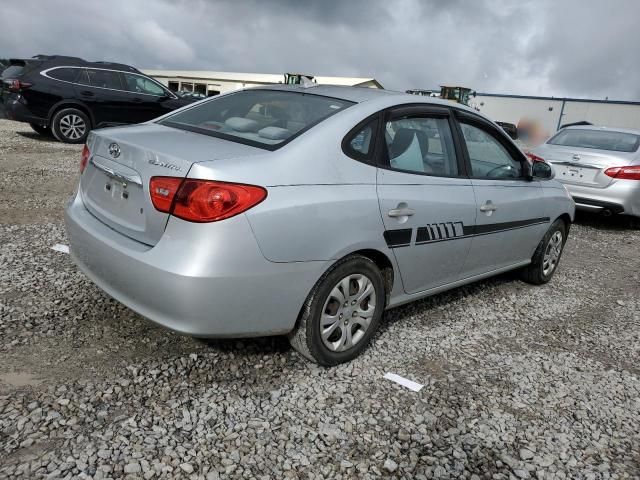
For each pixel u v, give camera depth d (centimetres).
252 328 277
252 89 388
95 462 225
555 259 533
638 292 540
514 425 286
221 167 258
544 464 258
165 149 275
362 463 245
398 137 343
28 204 621
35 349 304
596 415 304
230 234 253
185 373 297
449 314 427
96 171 318
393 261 333
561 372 350
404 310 422
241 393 286
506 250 448
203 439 248
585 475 253
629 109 3766
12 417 246
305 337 300
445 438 269
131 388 278
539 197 471
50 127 1159
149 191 267
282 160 279
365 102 337
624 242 764
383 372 324
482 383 325
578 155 804
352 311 320
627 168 773
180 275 250
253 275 263
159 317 266
